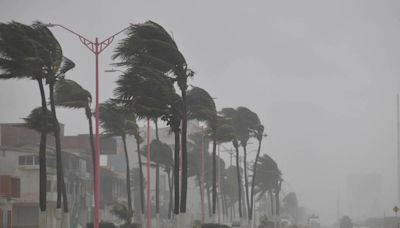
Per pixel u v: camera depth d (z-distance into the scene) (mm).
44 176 41906
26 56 39906
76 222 87125
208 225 64250
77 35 44625
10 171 78125
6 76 40906
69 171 87000
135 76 42469
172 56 43312
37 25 42531
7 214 67938
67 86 51938
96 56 44844
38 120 48438
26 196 77812
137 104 42844
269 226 108375
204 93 62812
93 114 63969
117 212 64062
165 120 44094
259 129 88625
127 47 42531
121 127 66188
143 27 42438
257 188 129875
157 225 76875
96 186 44531
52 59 43344
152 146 82000
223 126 69250
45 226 41469
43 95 41969
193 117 62781
